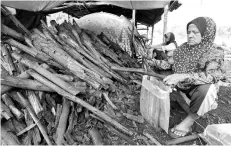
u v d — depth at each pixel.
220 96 3.32
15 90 2.19
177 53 2.30
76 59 2.98
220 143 1.73
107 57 4.03
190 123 2.10
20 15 4.02
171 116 2.51
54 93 2.36
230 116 2.56
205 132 1.95
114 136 2.02
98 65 3.23
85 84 2.47
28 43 2.85
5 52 2.57
